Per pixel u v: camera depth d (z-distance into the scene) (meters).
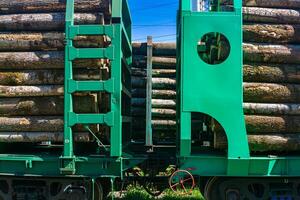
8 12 8.28
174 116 12.43
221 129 7.48
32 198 7.90
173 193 10.15
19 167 7.68
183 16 7.34
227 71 7.28
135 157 7.64
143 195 9.77
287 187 7.80
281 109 7.68
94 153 8.34
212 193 7.75
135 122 12.56
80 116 7.42
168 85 12.60
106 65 7.91
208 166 7.38
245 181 7.71
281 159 7.37
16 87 7.84
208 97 7.25
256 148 7.65
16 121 7.80
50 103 7.81
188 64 7.30
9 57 7.87
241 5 7.37
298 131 7.80
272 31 7.84
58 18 7.95
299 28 7.94
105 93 7.80
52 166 7.59
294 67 7.91
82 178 7.74
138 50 13.09
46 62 7.81
